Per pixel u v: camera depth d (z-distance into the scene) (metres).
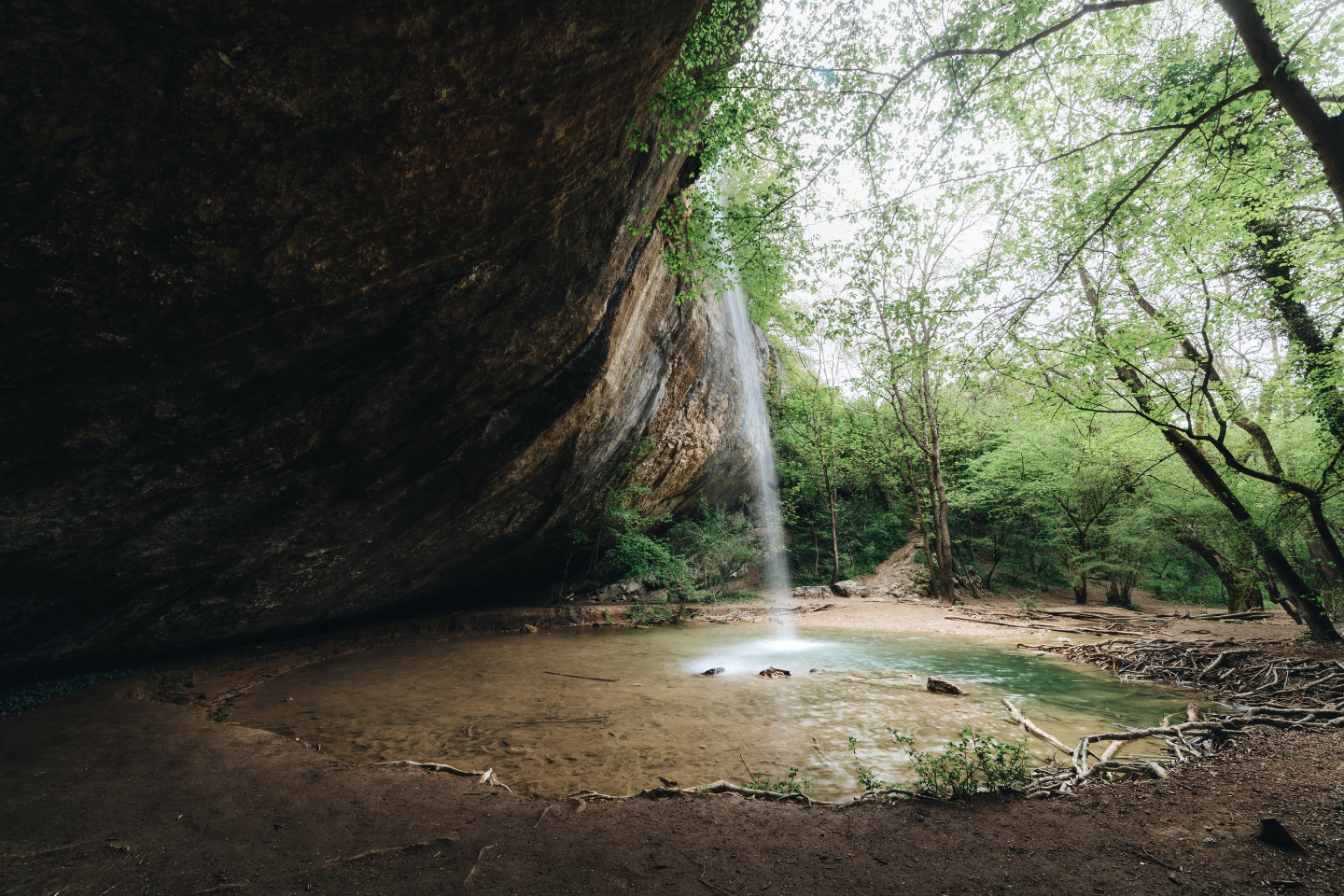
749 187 9.76
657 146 6.54
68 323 3.40
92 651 7.20
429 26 2.97
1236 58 6.21
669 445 16.05
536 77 3.71
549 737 5.96
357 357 5.57
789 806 3.73
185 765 4.53
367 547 9.20
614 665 10.04
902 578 21.25
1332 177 4.59
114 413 4.33
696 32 5.59
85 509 5.08
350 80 2.99
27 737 5.25
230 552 7.12
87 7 2.21
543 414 9.45
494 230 5.02
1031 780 4.11
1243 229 7.55
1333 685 6.62
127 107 2.58
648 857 3.04
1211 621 13.66
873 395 14.75
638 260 9.73
